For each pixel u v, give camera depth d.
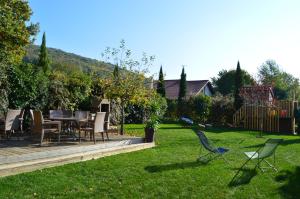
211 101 24.86
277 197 6.35
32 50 37.03
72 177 6.89
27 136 10.53
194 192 6.43
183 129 18.23
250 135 16.73
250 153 8.89
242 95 22.27
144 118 21.03
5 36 14.06
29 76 12.73
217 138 14.64
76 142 9.83
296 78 57.06
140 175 7.34
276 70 62.81
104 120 10.29
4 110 11.74
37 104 13.14
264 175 7.89
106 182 6.72
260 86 21.67
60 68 40.00
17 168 6.82
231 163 9.02
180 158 9.37
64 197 5.76
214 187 6.79
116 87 13.73
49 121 9.56
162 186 6.68
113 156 9.16
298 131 20.06
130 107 20.45
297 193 6.63
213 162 9.04
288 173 8.16
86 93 15.70
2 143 9.16
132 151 10.18
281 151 11.45
